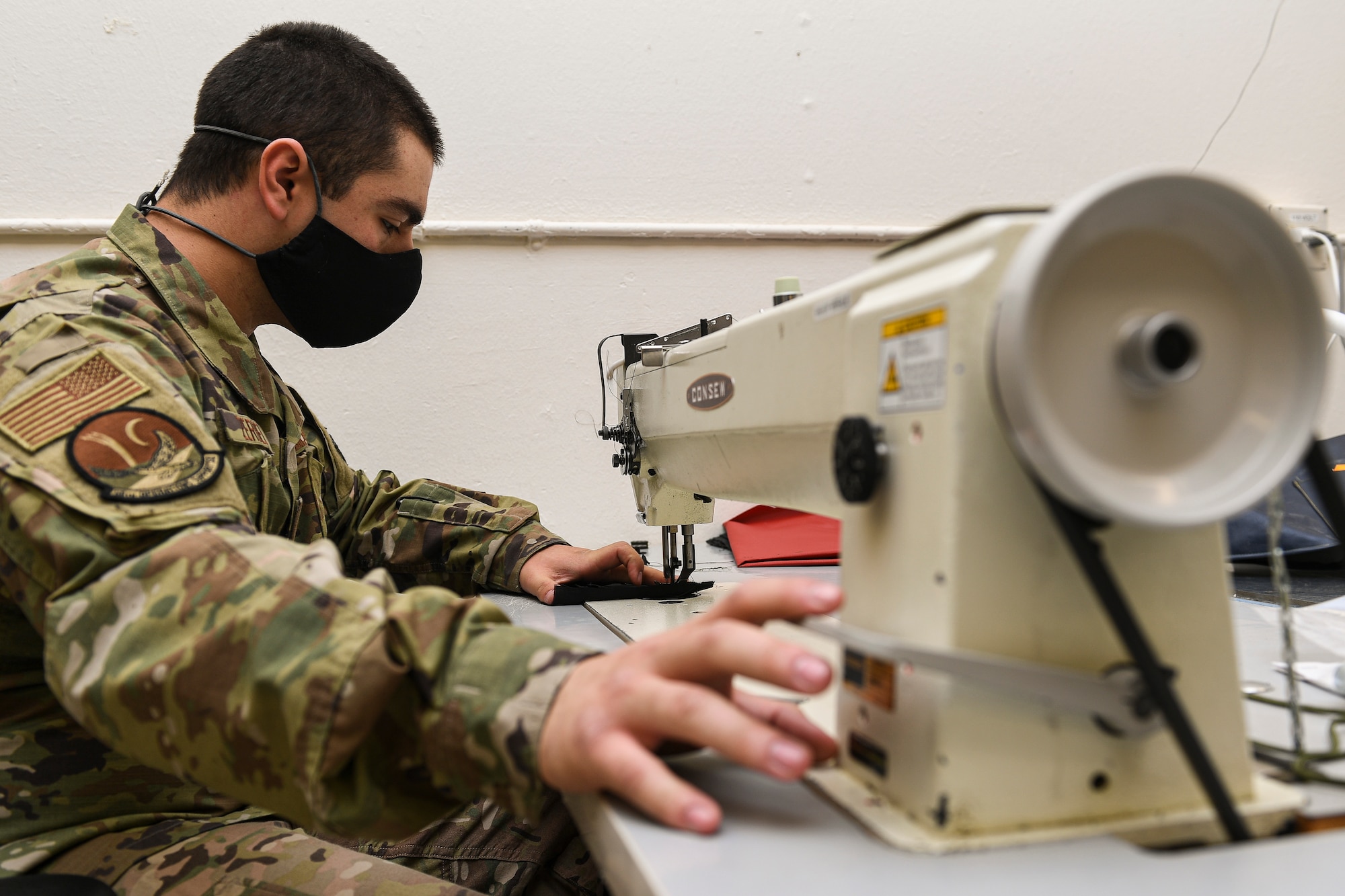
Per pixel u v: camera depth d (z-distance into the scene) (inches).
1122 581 17.5
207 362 39.9
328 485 54.3
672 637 19.4
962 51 77.7
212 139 42.1
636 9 72.5
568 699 19.4
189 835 31.5
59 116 63.6
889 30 76.5
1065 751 17.0
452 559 52.1
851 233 76.2
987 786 16.5
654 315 74.0
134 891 28.3
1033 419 14.7
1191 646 17.9
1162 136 81.4
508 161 71.0
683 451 39.9
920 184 77.7
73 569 24.5
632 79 72.8
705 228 73.7
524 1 70.7
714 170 74.4
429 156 48.1
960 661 15.8
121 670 22.4
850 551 20.8
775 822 17.3
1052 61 79.2
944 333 17.2
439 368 70.8
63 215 63.8
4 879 21.1
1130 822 17.1
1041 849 15.8
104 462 25.6
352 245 45.3
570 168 72.1
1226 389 16.7
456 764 20.4
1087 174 80.3
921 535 17.7
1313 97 83.7
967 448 16.7
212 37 65.8
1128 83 80.5
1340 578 48.0
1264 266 16.5
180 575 23.2
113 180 64.6
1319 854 15.3
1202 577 18.1
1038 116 79.3
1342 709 23.5
